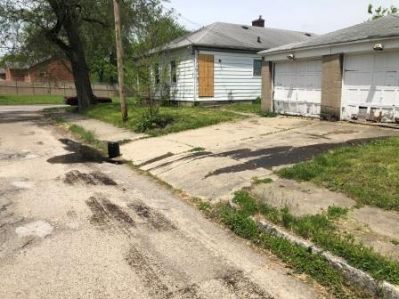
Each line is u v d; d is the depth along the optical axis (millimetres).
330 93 12984
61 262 4555
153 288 4012
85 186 7777
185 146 10891
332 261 4258
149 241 5137
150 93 14430
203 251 4848
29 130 17000
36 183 7984
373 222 5086
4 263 4543
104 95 48812
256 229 5270
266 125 13203
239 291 3949
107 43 25078
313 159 8000
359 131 10883
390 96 11289
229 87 21828
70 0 21469
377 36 11062
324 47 12906
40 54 25594
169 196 7195
